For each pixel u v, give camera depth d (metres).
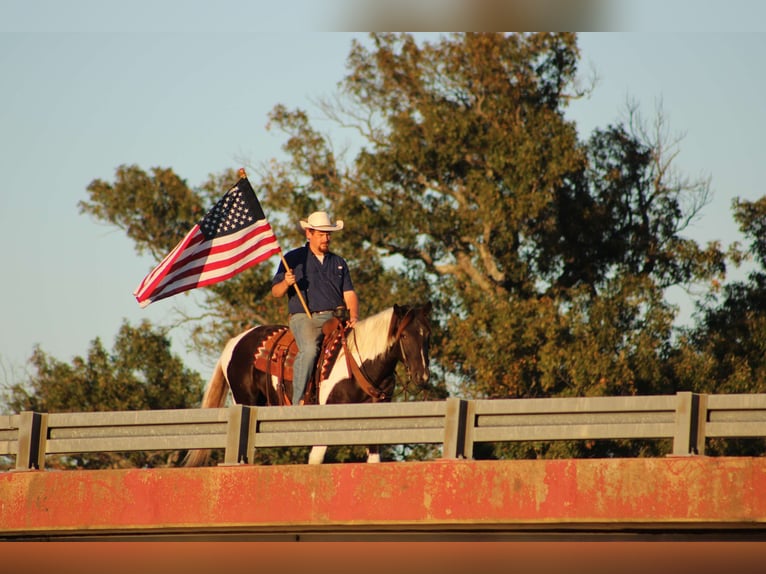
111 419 35.25
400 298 88.56
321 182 94.88
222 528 33.41
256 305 91.25
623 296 82.25
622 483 29.41
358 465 31.86
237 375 41.28
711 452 78.12
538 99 92.62
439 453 82.31
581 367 77.50
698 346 86.00
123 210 95.56
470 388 83.56
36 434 35.84
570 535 32.88
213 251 40.09
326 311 38.94
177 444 34.53
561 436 30.62
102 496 34.19
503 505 30.33
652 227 91.62
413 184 93.56
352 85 95.06
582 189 91.12
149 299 39.22
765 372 81.50
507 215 87.56
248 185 40.72
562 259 91.00
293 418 33.56
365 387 37.41
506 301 82.31
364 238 92.88
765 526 29.20
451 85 94.38
